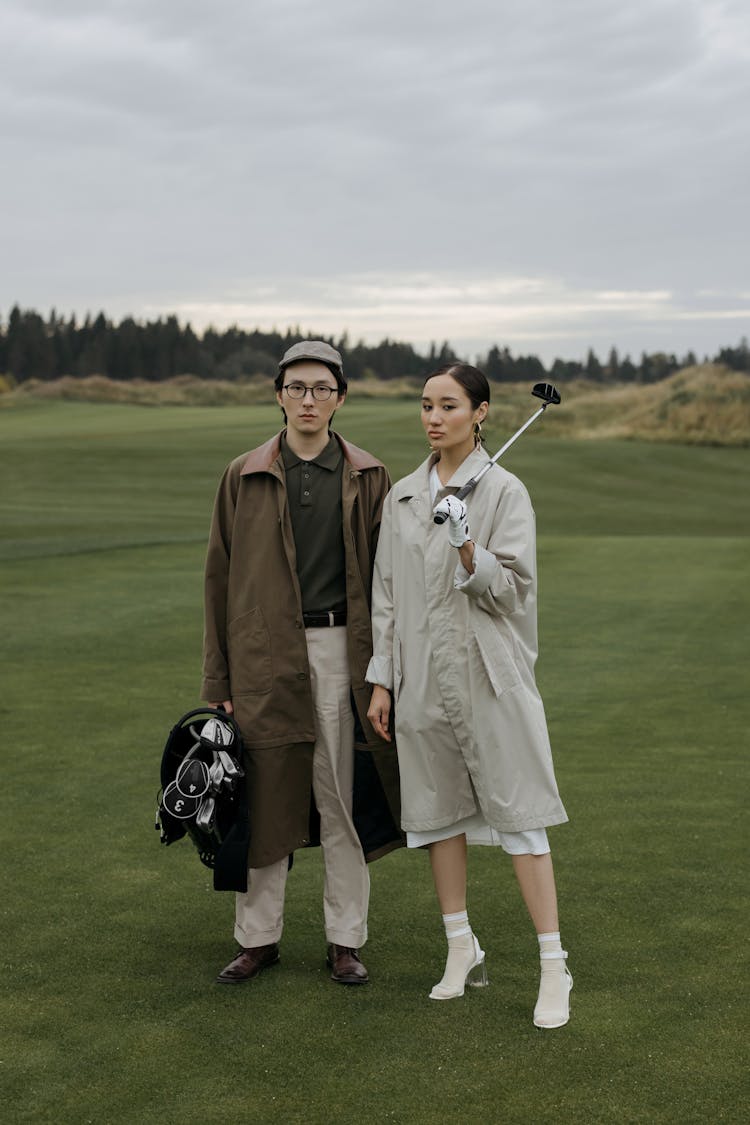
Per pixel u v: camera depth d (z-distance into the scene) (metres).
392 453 31.61
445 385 3.58
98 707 7.01
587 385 49.59
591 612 10.60
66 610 10.35
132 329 116.62
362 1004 3.43
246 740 3.71
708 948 3.73
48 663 8.25
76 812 5.11
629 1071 3.00
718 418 40.91
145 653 8.60
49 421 51.91
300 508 3.78
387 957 3.78
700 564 13.55
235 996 3.49
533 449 34.84
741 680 7.90
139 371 114.88
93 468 29.00
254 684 3.74
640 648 9.01
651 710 7.10
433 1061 3.07
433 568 3.56
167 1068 3.04
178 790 3.48
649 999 3.40
